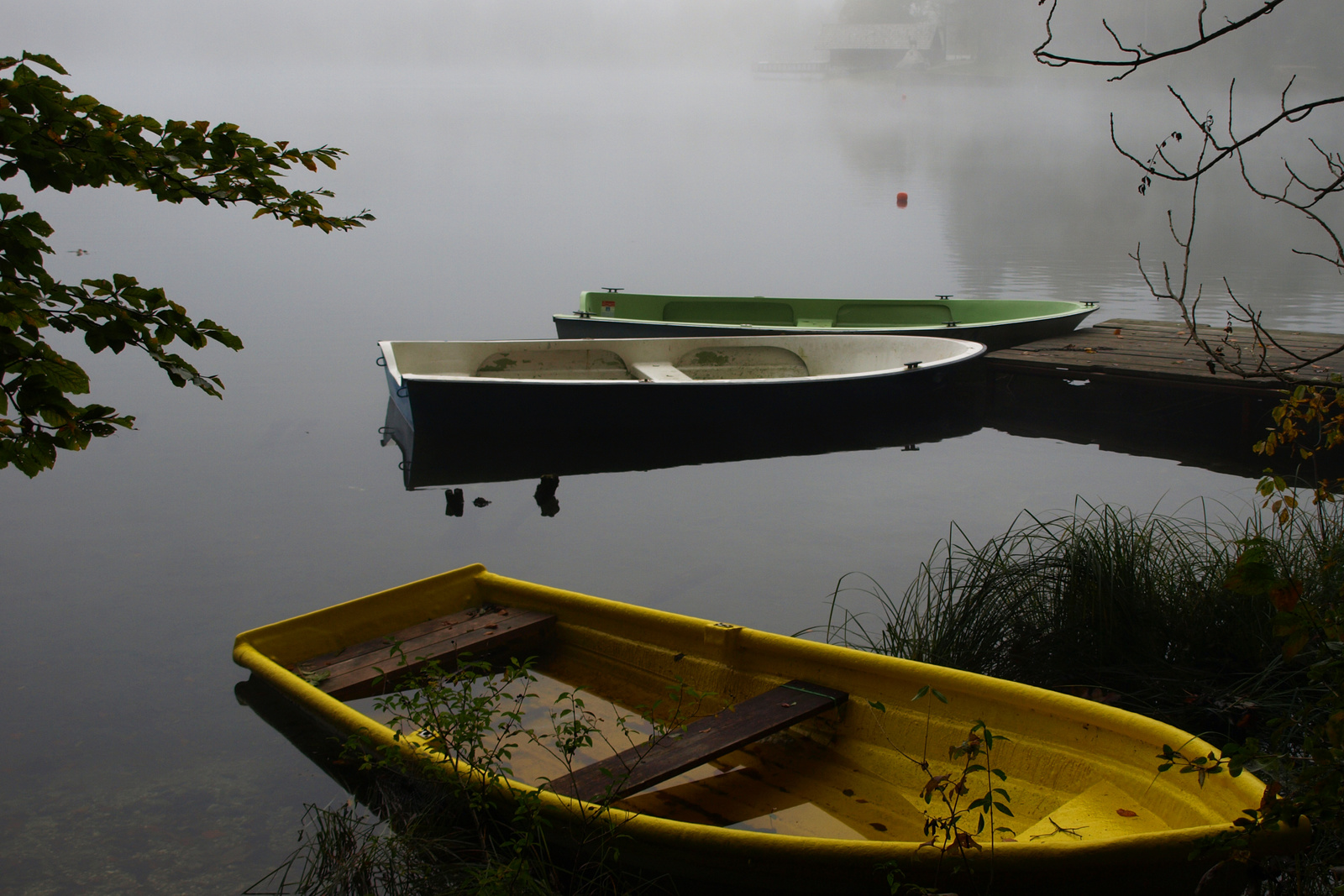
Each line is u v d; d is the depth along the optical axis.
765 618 4.52
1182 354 8.50
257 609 4.78
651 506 6.29
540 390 7.25
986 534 5.61
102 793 3.27
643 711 3.44
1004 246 17.50
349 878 2.70
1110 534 4.21
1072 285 13.99
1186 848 2.07
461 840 2.73
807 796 2.89
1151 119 50.97
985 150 38.25
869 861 2.17
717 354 8.98
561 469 7.14
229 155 1.98
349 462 7.16
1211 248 17.02
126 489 6.56
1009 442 7.82
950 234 18.88
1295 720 2.01
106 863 2.93
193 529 5.86
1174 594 3.77
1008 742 2.81
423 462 7.18
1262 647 3.45
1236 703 3.23
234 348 1.90
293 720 3.69
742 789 2.93
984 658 3.65
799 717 2.97
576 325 9.83
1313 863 2.15
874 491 6.54
